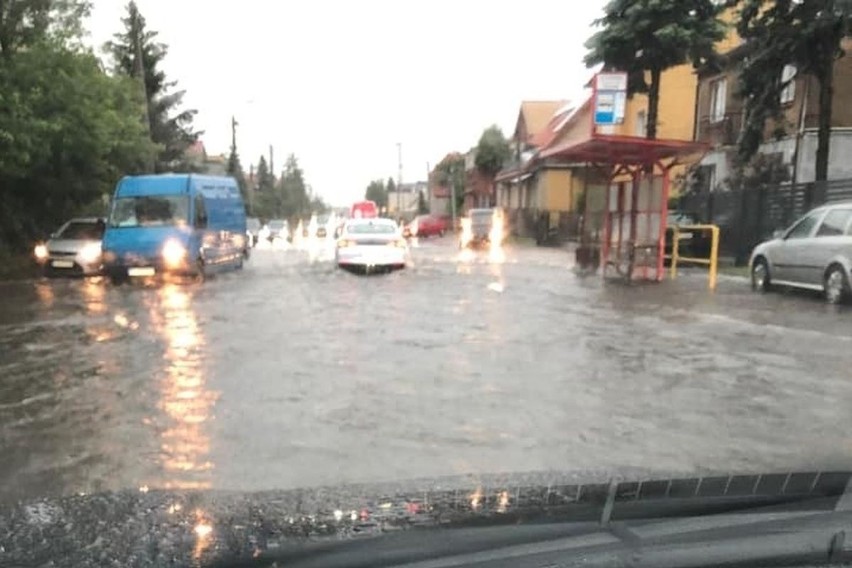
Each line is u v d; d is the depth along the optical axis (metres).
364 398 7.23
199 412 6.75
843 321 12.16
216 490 4.28
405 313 13.08
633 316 12.73
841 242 13.98
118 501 3.38
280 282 18.69
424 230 56.94
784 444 5.82
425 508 2.95
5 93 18.61
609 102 18.47
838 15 19.91
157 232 18.42
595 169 20.47
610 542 2.43
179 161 48.12
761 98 22.59
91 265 19.81
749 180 26.84
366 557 2.41
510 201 58.97
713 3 23.70
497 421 6.46
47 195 23.72
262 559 2.46
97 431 6.20
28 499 4.62
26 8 20.30
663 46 23.36
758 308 13.75
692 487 3.07
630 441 5.91
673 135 37.59
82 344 10.09
